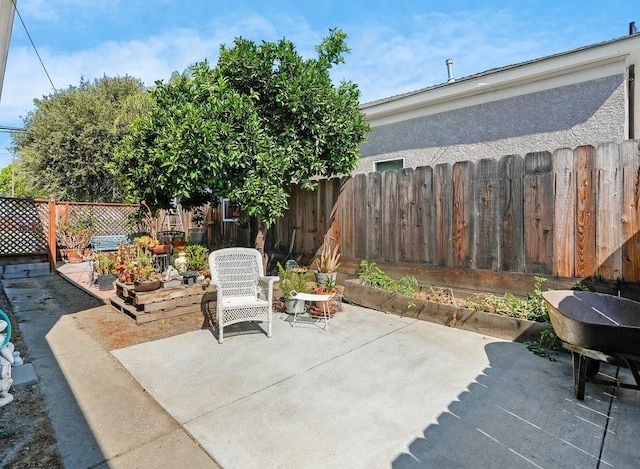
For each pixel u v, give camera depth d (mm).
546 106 5453
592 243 3705
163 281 4863
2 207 8195
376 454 2080
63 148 14867
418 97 6660
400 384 2889
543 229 4023
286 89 4938
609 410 2510
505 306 4008
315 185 5859
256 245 6312
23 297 5961
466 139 6277
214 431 2303
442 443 2172
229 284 4301
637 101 4762
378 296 4996
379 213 5547
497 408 2541
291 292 4660
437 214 4902
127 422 2406
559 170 3902
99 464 2014
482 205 4488
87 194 15977
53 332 4176
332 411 2516
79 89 17438
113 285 6211
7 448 2145
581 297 3197
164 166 4574
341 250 6082
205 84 4922
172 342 3832
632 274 3482
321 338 3924
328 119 5207
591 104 5090
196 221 9484
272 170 4980
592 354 2535
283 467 1984
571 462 2010
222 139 4613
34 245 8562
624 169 3514
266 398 2691
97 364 3299
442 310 4328
